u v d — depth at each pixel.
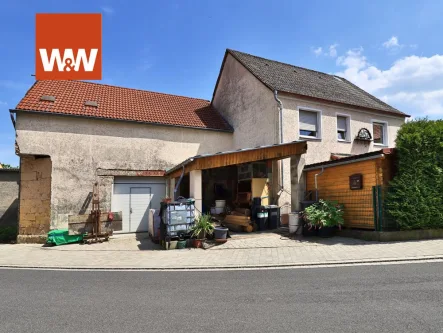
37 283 5.93
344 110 15.66
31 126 12.09
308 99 14.40
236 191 15.45
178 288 5.30
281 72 16.97
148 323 3.74
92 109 13.77
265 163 14.23
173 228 9.52
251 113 15.30
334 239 9.45
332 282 5.29
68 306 4.46
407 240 8.74
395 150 9.38
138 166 13.89
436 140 9.09
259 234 10.77
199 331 3.46
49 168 12.67
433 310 3.85
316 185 11.23
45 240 12.09
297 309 4.05
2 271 7.22
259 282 5.50
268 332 3.37
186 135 15.30
